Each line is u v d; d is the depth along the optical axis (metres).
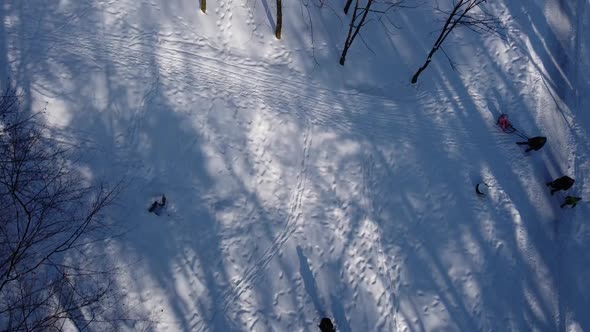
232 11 11.16
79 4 10.40
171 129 10.16
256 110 10.71
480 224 10.71
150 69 10.40
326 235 10.30
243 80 10.87
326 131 10.90
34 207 8.91
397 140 11.11
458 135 11.30
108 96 10.02
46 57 9.99
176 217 9.80
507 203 10.91
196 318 9.52
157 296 9.39
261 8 11.31
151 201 9.72
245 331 9.61
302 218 10.33
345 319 9.92
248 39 11.13
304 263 10.08
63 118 9.71
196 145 10.22
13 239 8.76
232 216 10.06
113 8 10.53
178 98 10.36
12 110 9.50
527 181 11.09
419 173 10.95
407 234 10.56
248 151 10.47
